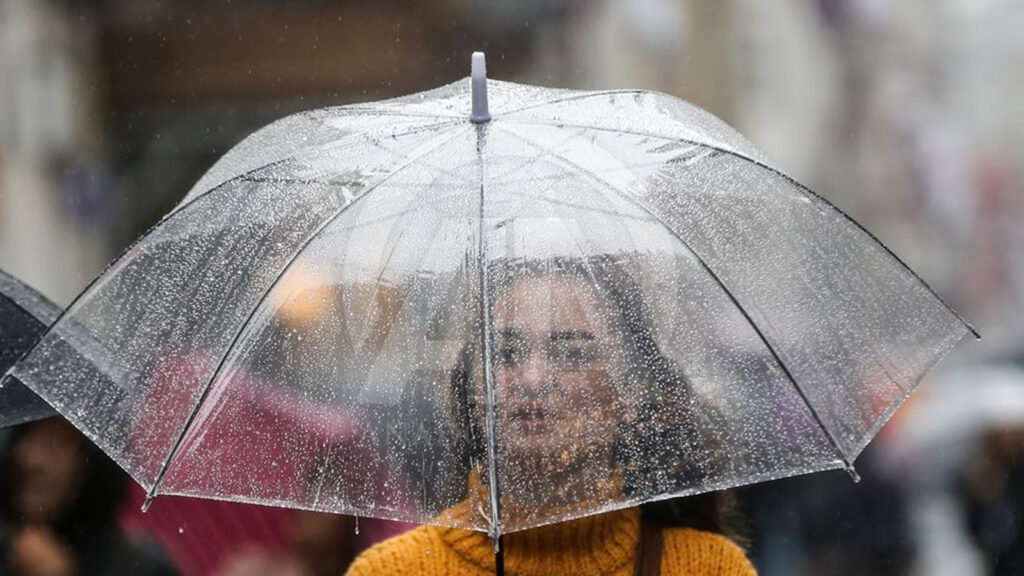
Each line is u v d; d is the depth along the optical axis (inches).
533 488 288.4
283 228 309.7
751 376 299.7
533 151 308.3
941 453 689.0
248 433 298.4
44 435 445.1
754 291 305.0
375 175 309.7
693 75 949.8
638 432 294.4
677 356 298.0
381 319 297.3
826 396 301.3
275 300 303.6
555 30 912.9
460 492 288.4
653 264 301.6
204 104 871.1
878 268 319.9
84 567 455.8
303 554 506.9
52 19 858.8
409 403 292.5
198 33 865.5
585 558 320.5
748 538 366.9
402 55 879.1
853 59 963.3
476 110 311.3
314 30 868.0
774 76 957.8
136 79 872.9
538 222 299.3
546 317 293.4
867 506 683.4
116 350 312.2
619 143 315.3
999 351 748.0
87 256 876.0
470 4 891.4
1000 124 956.6
